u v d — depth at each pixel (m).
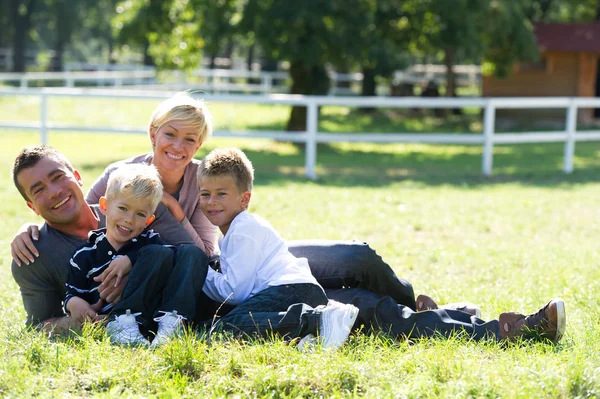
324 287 7.24
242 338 6.32
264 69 69.19
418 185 20.28
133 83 50.59
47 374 5.64
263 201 16.36
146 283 6.49
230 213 6.88
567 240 13.45
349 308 6.39
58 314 7.02
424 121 43.53
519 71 43.09
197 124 7.17
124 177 6.51
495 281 9.98
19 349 6.12
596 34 41.47
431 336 6.53
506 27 36.53
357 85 64.12
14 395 5.36
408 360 5.94
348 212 15.52
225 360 5.83
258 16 29.08
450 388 5.36
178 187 7.42
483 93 44.19
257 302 6.50
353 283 7.24
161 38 32.41
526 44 37.91
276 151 30.03
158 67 33.06
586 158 29.62
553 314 6.39
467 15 34.00
